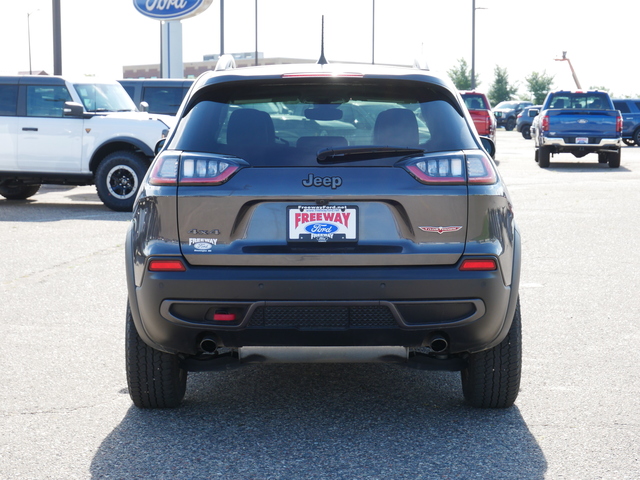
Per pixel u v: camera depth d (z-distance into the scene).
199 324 3.80
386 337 3.79
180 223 3.80
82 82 14.92
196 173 3.80
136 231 3.94
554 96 25.25
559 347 5.68
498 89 76.06
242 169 3.79
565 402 4.54
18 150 14.57
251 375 5.13
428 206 3.78
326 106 3.99
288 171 3.78
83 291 7.55
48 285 7.83
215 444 3.92
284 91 4.04
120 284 7.88
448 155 3.84
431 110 3.99
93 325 6.31
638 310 6.78
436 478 3.50
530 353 5.54
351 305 3.73
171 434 4.05
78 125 14.38
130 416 4.32
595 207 14.08
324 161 3.81
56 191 18.66
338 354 3.86
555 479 3.49
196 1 34.38
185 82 19.67
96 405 4.49
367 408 4.47
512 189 17.23
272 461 3.70
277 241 3.77
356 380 5.02
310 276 3.72
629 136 35.56
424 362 4.10
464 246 3.80
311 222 3.77
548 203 14.69
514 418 4.28
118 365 5.26
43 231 11.48
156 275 3.80
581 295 7.36
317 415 4.35
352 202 3.77
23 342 5.80
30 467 3.63
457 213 3.79
